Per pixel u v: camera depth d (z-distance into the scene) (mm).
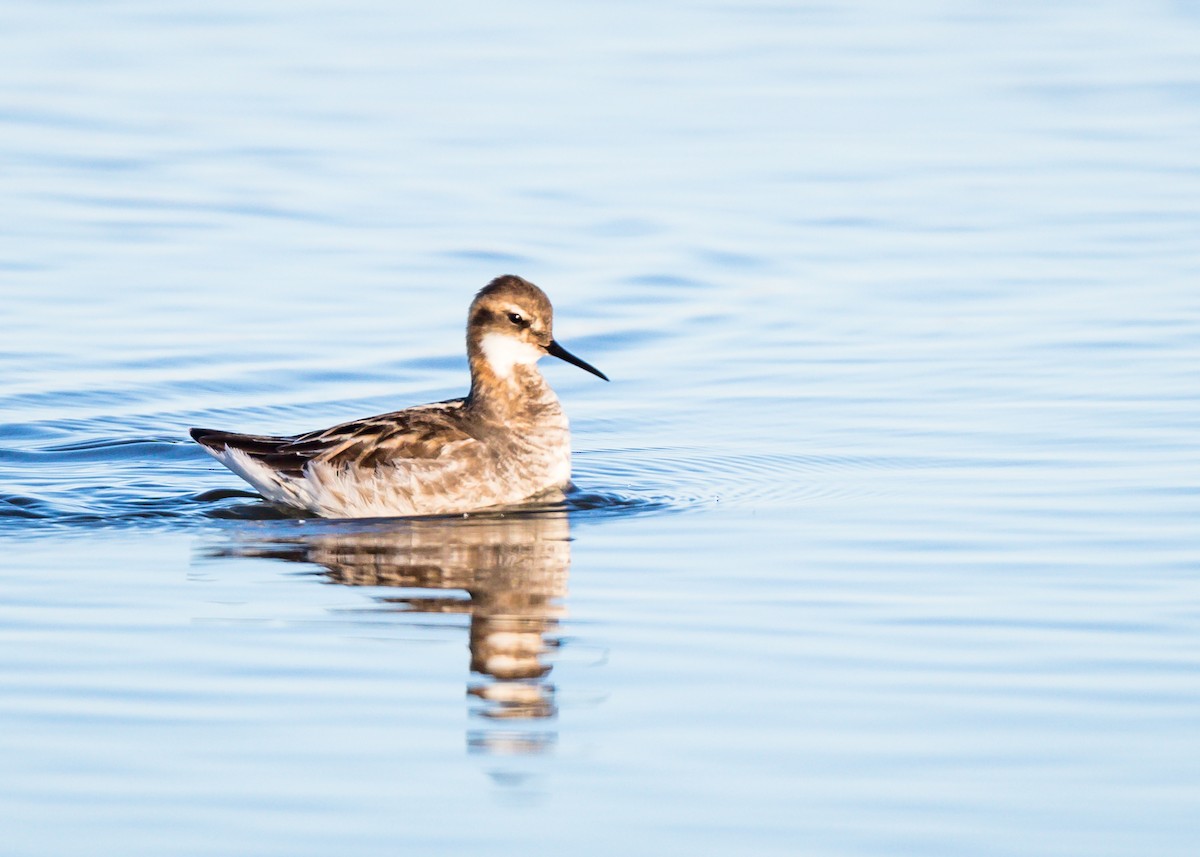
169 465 18094
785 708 11453
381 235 27391
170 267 25469
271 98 36188
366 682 11898
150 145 32438
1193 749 10805
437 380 21156
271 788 10305
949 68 39438
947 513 15977
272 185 30031
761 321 23672
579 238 27406
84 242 26562
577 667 12195
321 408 20188
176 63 39250
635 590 13914
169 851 9562
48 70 38125
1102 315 23250
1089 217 28359
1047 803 10133
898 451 18172
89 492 16984
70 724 11164
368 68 38875
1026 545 14922
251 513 16375
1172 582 13859
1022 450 18000
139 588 13922
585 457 18328
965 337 22578
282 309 23734
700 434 19125
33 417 19469
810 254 26734
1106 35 42844
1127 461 17438
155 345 22078
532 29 43125
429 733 11086
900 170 31516
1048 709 11406
